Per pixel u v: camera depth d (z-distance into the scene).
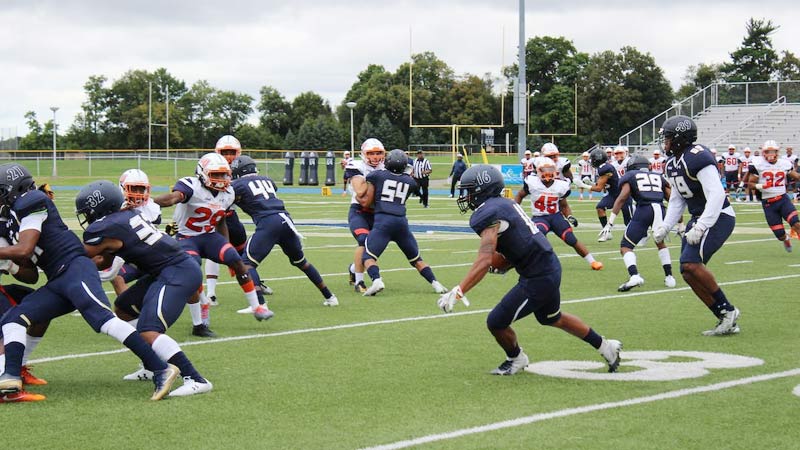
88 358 11.99
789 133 64.25
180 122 132.62
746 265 21.77
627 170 19.38
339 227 34.44
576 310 15.52
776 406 9.23
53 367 11.45
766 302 16.11
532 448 7.91
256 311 13.55
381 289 17.33
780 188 24.19
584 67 107.81
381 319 14.92
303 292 18.09
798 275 19.86
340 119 121.94
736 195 51.91
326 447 7.99
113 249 10.37
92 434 8.46
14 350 9.70
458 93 101.75
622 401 9.48
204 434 8.42
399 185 17.52
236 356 12.03
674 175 13.85
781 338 12.95
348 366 11.35
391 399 9.69
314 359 11.79
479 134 102.56
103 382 10.62
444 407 9.34
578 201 51.91
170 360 9.95
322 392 10.02
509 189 50.38
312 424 8.73
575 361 11.55
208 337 13.41
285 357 11.94
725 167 51.47
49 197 10.96
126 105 135.75
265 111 135.50
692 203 13.89
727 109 67.75
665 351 12.12
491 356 11.91
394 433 8.40
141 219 10.52
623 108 102.44
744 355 11.80
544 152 24.22
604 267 21.94
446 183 74.50
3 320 9.90
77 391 10.17
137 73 137.88
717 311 13.20
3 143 103.25
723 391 9.86
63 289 9.92
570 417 8.89
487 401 9.56
